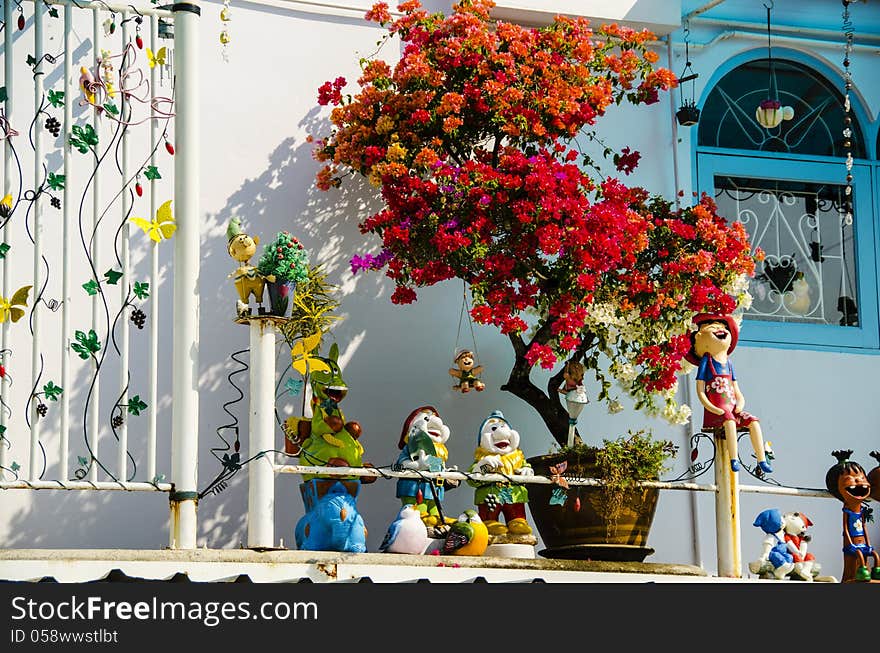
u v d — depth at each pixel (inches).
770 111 351.9
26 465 287.3
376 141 298.0
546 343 297.7
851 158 352.8
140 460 295.3
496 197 280.1
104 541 289.6
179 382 248.8
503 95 289.1
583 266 282.2
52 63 292.8
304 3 323.3
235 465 251.6
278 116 318.0
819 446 340.8
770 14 362.3
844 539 292.4
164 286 302.7
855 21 369.1
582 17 327.3
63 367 248.4
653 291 289.3
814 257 354.3
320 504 259.9
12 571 222.4
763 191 355.3
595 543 276.4
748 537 331.9
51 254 295.4
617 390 329.7
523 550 276.1
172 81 293.6
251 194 313.1
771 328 346.0
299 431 272.5
